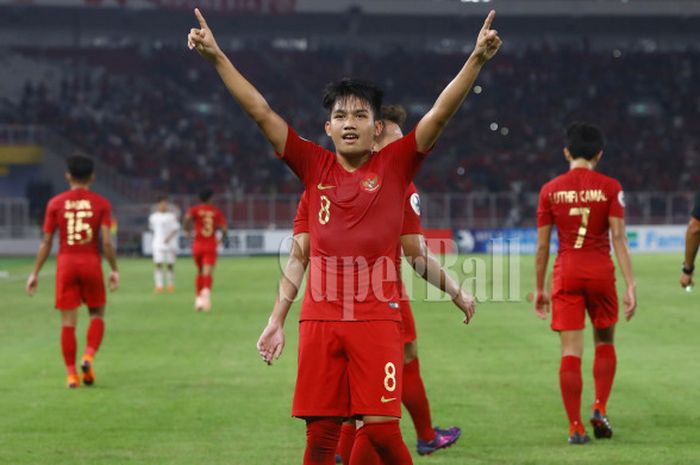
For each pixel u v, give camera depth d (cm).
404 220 1399
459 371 2700
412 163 1216
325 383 1199
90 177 2561
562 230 1908
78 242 2512
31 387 2491
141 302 4969
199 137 12500
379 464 1231
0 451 1778
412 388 1719
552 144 13075
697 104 13950
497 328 3725
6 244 10069
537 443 1836
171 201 10250
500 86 14000
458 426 1992
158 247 5703
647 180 12300
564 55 14450
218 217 4547
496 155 12675
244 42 14038
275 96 13325
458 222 10844
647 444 1819
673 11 14325
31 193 10931
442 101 1166
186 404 2242
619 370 2694
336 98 1213
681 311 4272
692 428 1962
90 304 2539
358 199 1197
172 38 13775
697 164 12675
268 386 2480
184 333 3628
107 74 13138
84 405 2241
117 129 12262
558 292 1900
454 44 14638
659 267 7381
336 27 14162
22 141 11419
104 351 3156
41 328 3891
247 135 12781
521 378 2578
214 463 1684
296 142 1227
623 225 1883
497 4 14212
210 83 13462
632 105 13950
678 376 2592
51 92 12769
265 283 6216
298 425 2006
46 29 13375
